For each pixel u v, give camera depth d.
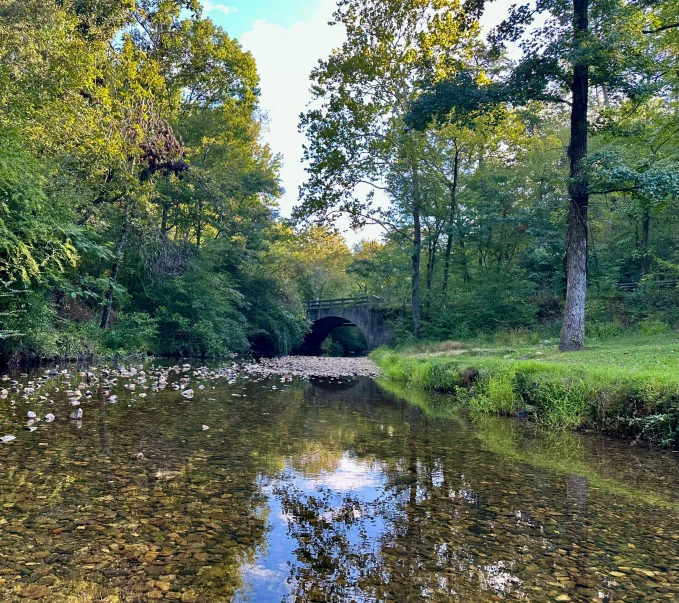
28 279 9.73
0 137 8.98
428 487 3.84
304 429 5.96
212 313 21.33
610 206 20.61
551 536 2.93
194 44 20.06
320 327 39.88
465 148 23.55
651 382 5.91
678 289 16.77
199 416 6.40
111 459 4.15
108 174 15.87
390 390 11.08
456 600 2.15
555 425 6.64
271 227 31.52
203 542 2.65
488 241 23.94
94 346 14.02
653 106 15.16
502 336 19.62
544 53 11.08
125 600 2.03
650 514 3.34
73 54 11.80
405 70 20.81
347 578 2.31
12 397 7.00
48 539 2.58
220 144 24.80
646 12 12.62
